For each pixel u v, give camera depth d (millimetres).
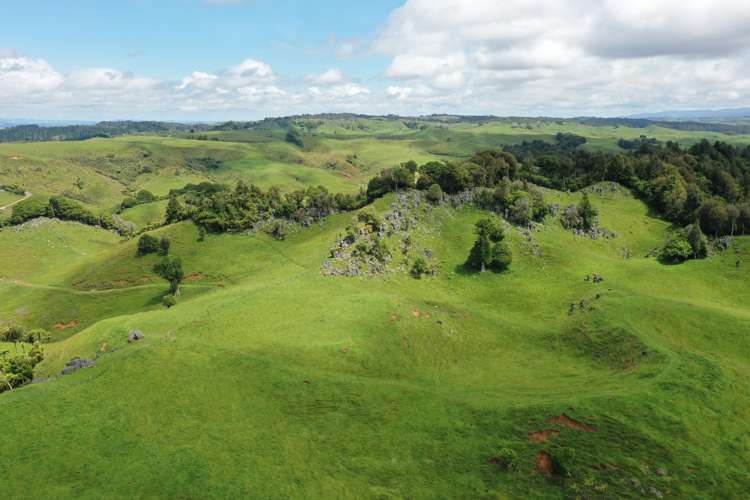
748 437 65438
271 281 137250
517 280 138750
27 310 154625
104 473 50938
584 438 61281
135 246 187750
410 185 186750
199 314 103625
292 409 65500
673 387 73875
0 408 59125
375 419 64750
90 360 74250
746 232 168375
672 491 54062
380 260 138000
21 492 48094
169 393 65062
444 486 53094
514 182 188375
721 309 111812
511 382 85250
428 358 92875
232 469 52906
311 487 51781
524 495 51688
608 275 139875
